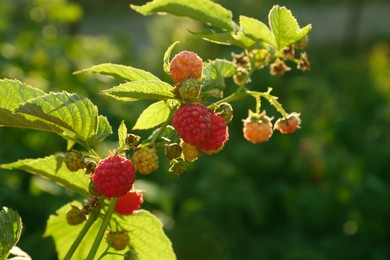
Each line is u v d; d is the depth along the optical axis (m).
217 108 0.38
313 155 1.57
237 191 1.50
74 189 0.42
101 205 0.37
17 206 0.85
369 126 1.79
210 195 1.48
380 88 1.95
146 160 0.34
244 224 1.54
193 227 1.33
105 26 4.32
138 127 0.40
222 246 1.31
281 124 0.40
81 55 1.37
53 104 0.35
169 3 0.43
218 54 2.01
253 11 2.29
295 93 1.83
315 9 4.86
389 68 2.19
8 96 0.37
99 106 1.04
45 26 1.50
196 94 0.34
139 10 0.43
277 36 0.41
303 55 0.42
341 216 1.47
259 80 1.68
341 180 1.52
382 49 2.44
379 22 4.58
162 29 2.27
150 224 0.42
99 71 0.39
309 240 1.49
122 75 0.39
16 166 0.41
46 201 0.87
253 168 1.60
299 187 1.57
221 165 1.54
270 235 1.53
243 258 1.43
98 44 1.65
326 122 1.76
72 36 1.63
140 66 2.26
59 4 1.52
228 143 1.66
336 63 2.30
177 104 0.36
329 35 4.20
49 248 0.81
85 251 0.45
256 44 0.42
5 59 1.15
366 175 1.52
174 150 0.36
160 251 0.42
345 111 1.85
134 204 0.39
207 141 0.36
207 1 0.43
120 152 0.37
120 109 1.03
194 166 1.51
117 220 0.42
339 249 1.41
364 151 1.58
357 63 2.40
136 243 0.42
